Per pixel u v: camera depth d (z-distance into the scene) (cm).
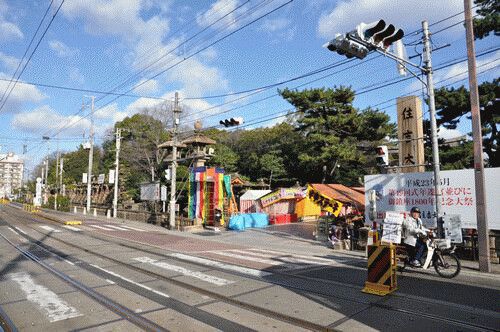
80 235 2019
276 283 881
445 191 1303
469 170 1248
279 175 4088
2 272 1023
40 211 4847
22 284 880
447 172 1299
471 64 1084
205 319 621
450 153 2222
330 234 1703
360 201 1867
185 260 1222
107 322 610
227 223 2639
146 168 4375
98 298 750
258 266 1115
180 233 2291
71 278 940
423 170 1488
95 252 1388
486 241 1011
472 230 1243
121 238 1908
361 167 3784
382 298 744
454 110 2098
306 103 3131
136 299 744
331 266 1120
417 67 1166
